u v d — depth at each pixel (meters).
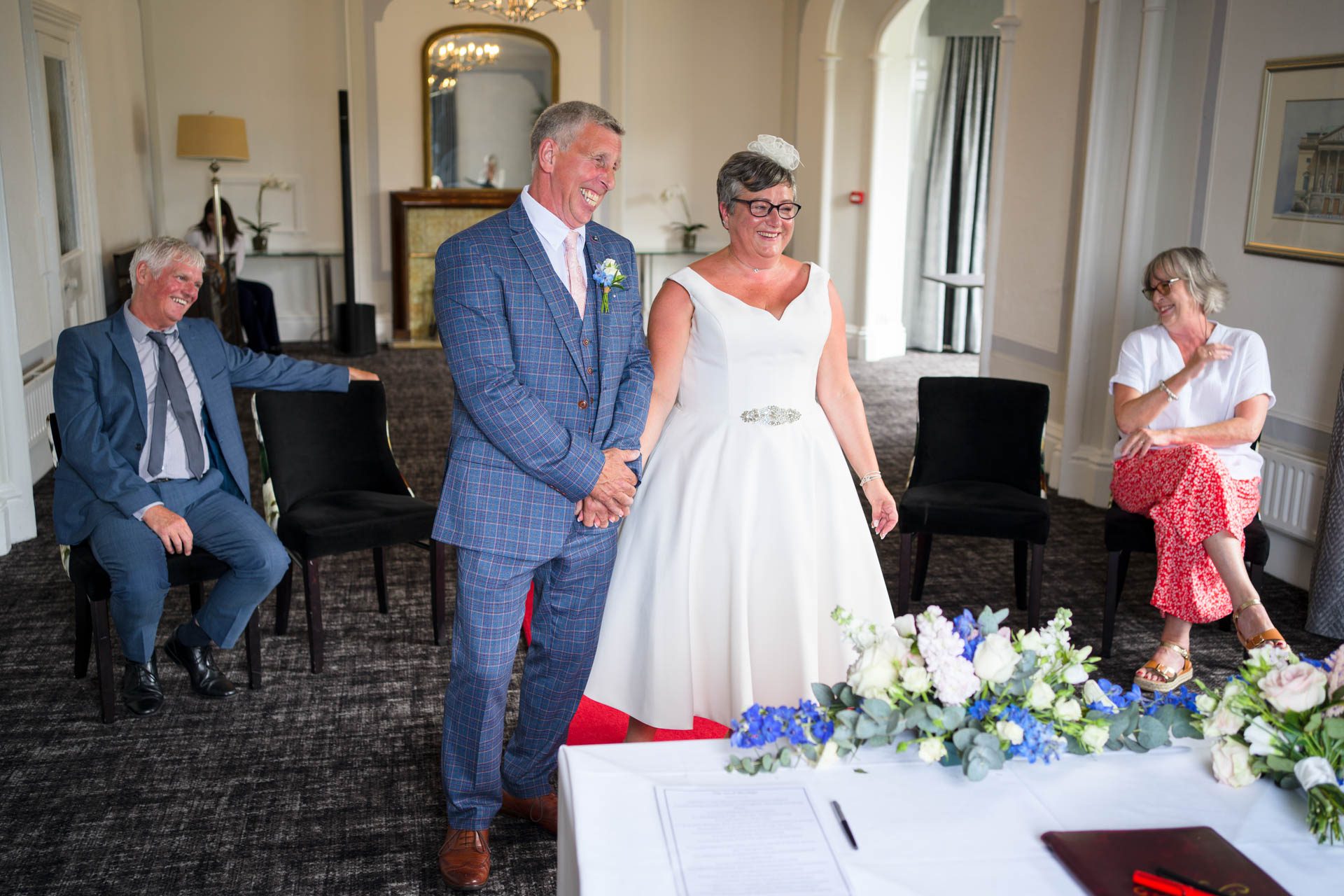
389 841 2.61
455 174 9.64
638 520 2.59
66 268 6.36
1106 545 3.62
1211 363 3.57
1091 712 1.76
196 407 3.30
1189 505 3.37
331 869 2.49
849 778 1.66
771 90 9.95
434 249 9.48
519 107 9.62
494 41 9.48
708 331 2.51
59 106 6.47
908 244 9.99
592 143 2.22
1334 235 4.06
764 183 2.41
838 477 2.59
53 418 3.23
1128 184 5.04
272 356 3.52
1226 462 3.52
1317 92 4.08
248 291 8.59
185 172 9.27
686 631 2.52
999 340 6.28
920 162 9.84
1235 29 4.49
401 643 3.78
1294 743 1.61
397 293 9.57
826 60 9.06
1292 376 4.30
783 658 2.54
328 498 3.71
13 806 2.73
